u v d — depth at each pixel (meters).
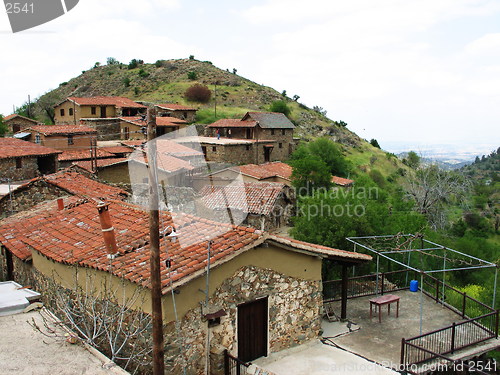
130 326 8.38
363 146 81.50
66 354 7.20
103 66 126.81
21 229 13.08
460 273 25.80
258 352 10.02
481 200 56.62
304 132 79.31
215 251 8.75
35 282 12.01
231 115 78.44
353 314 13.87
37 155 33.06
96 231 11.00
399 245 17.44
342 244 19.61
